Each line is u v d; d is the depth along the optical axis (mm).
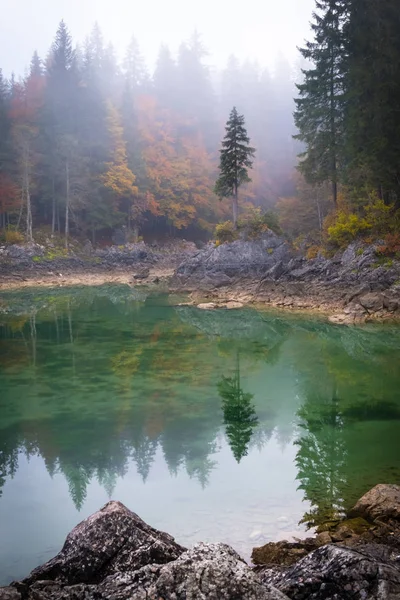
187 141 90312
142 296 44469
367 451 11062
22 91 74000
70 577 4898
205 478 9711
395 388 16469
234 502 8562
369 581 4168
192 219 83250
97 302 40281
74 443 11766
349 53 41188
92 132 70750
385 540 6418
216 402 15070
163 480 9664
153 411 14211
